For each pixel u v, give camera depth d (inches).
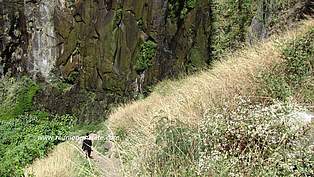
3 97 989.2
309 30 324.5
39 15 979.9
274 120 159.8
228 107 205.6
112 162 195.6
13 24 1002.1
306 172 139.5
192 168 154.9
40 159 530.3
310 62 268.4
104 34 847.7
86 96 884.0
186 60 736.3
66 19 939.3
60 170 346.6
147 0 778.2
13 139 693.9
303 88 238.2
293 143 149.0
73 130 725.9
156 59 768.3
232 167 147.8
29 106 960.9
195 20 741.9
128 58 808.3
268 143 152.6
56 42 965.2
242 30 686.5
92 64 881.5
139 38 791.1
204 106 245.3
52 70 973.8
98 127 671.1
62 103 918.4
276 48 308.0
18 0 996.6
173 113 262.8
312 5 456.8
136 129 297.9
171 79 708.7
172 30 757.9
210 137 169.6
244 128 163.8
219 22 718.5
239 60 347.6
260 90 245.6
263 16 555.5
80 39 909.2
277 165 143.8
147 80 771.4
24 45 1008.2
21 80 1000.9
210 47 716.7
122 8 817.5
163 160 170.7
